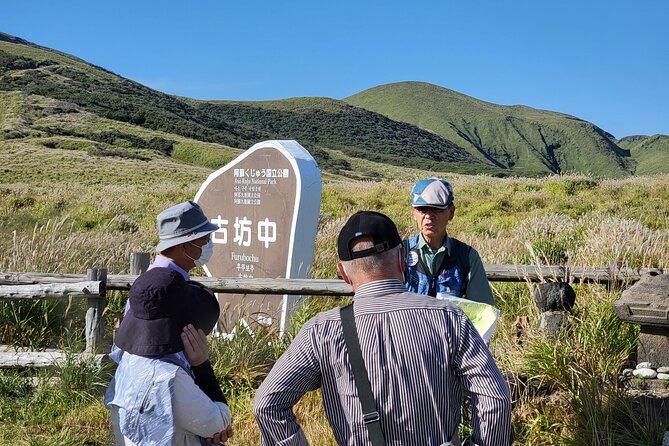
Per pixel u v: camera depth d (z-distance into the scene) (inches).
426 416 78.5
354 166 5354.3
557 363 164.6
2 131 3690.9
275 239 248.5
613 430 145.9
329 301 247.9
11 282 225.5
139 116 5191.9
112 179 2332.7
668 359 172.7
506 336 187.5
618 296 192.1
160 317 96.7
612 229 347.6
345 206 765.9
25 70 5698.8
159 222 127.6
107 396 102.0
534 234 451.2
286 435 82.9
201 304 101.2
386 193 882.8
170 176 2544.3
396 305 81.4
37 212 746.2
